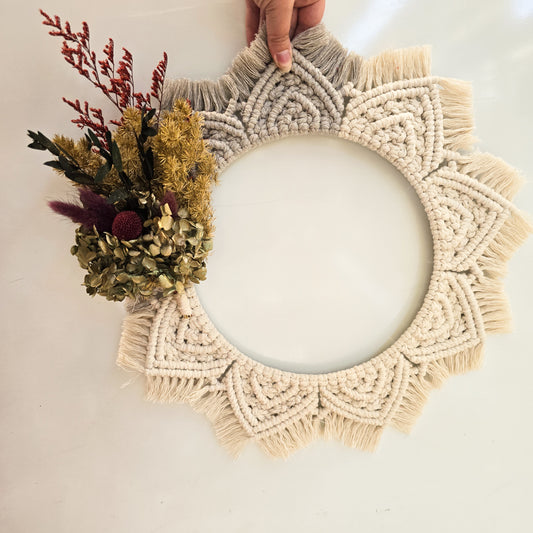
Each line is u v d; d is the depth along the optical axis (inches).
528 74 17.6
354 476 18.6
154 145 15.0
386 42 17.4
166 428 18.2
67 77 17.1
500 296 17.4
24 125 17.1
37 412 18.0
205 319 17.1
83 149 14.9
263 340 17.8
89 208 14.0
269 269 17.6
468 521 19.0
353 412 17.6
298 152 17.2
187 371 17.1
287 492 18.6
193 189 15.2
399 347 17.5
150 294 16.3
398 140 16.8
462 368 17.8
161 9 17.0
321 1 16.1
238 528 18.6
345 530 18.7
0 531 18.2
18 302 17.7
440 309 17.4
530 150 17.8
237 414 17.4
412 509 18.9
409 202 17.5
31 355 17.8
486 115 17.7
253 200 17.3
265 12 15.7
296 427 17.7
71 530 18.4
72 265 17.6
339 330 17.9
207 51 17.2
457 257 17.2
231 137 16.7
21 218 17.4
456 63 17.6
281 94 16.6
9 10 16.8
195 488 18.5
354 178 17.4
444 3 17.3
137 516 18.5
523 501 18.9
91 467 18.3
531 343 18.4
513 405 18.6
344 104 16.8
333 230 17.5
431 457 18.7
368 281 17.8
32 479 18.2
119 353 16.9
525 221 17.1
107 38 17.0
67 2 16.9
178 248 15.0
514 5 17.4
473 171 17.1
